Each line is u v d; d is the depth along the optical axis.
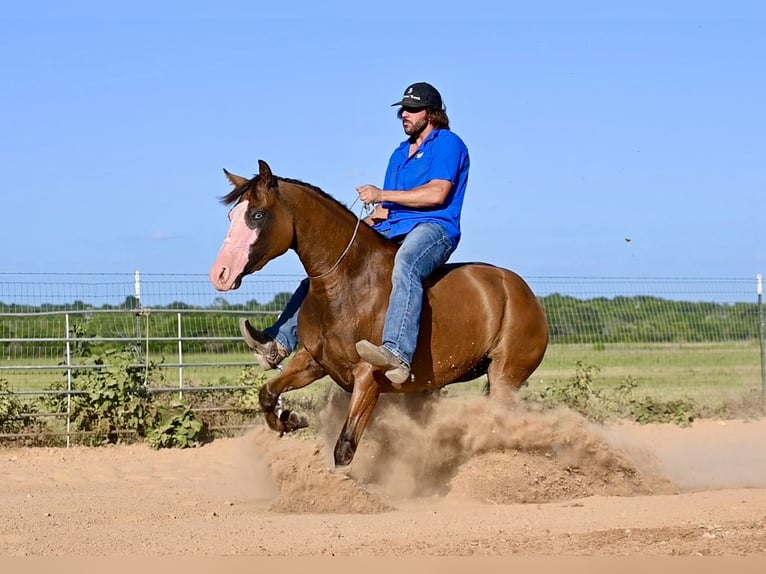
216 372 19.31
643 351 20.09
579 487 9.46
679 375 20.38
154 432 14.16
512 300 9.42
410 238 8.77
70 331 15.12
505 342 9.33
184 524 8.05
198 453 13.72
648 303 19.98
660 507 8.29
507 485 9.23
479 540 7.00
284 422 9.29
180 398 14.84
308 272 8.52
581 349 19.94
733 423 16.62
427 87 9.25
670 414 16.75
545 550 6.66
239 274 8.10
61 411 14.71
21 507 9.19
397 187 9.33
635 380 18.12
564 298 19.89
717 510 7.99
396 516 8.18
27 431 14.47
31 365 14.97
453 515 8.14
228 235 8.16
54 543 7.24
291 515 8.48
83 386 14.59
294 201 8.34
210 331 16.28
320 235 8.45
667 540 6.89
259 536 7.36
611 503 8.63
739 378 20.33
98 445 14.37
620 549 6.66
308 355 8.95
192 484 11.12
